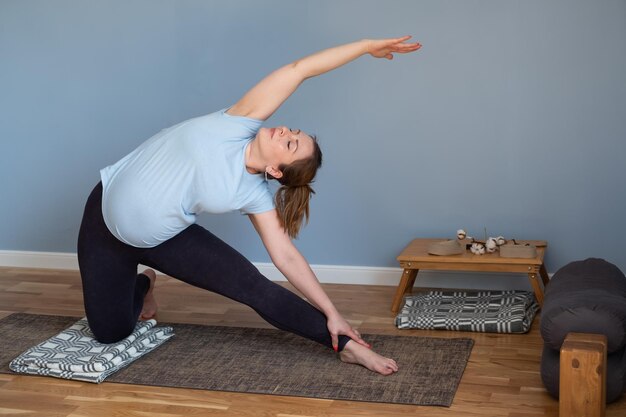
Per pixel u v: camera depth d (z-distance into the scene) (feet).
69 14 16.15
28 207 16.94
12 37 16.48
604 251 14.25
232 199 10.49
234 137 10.40
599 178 14.11
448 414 9.67
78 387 10.80
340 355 11.28
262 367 11.24
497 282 14.82
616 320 9.25
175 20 15.66
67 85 16.38
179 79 15.83
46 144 16.67
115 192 10.69
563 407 8.97
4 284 15.83
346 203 15.38
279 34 15.23
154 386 10.77
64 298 14.88
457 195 14.83
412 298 14.08
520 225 14.60
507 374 10.82
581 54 13.89
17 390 10.75
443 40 14.46
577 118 14.06
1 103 16.76
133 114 16.16
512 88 14.26
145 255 11.32
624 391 9.90
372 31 14.76
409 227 15.16
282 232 10.98
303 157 10.34
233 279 11.23
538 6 13.97
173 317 13.67
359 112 15.03
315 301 11.10
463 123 14.58
